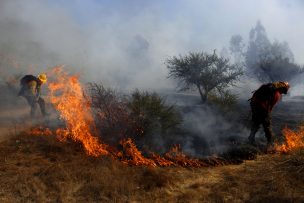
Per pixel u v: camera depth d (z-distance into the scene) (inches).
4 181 240.8
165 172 258.8
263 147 319.6
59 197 221.3
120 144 308.3
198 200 218.7
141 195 226.5
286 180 237.0
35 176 248.5
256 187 231.3
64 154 289.3
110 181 237.8
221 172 264.8
